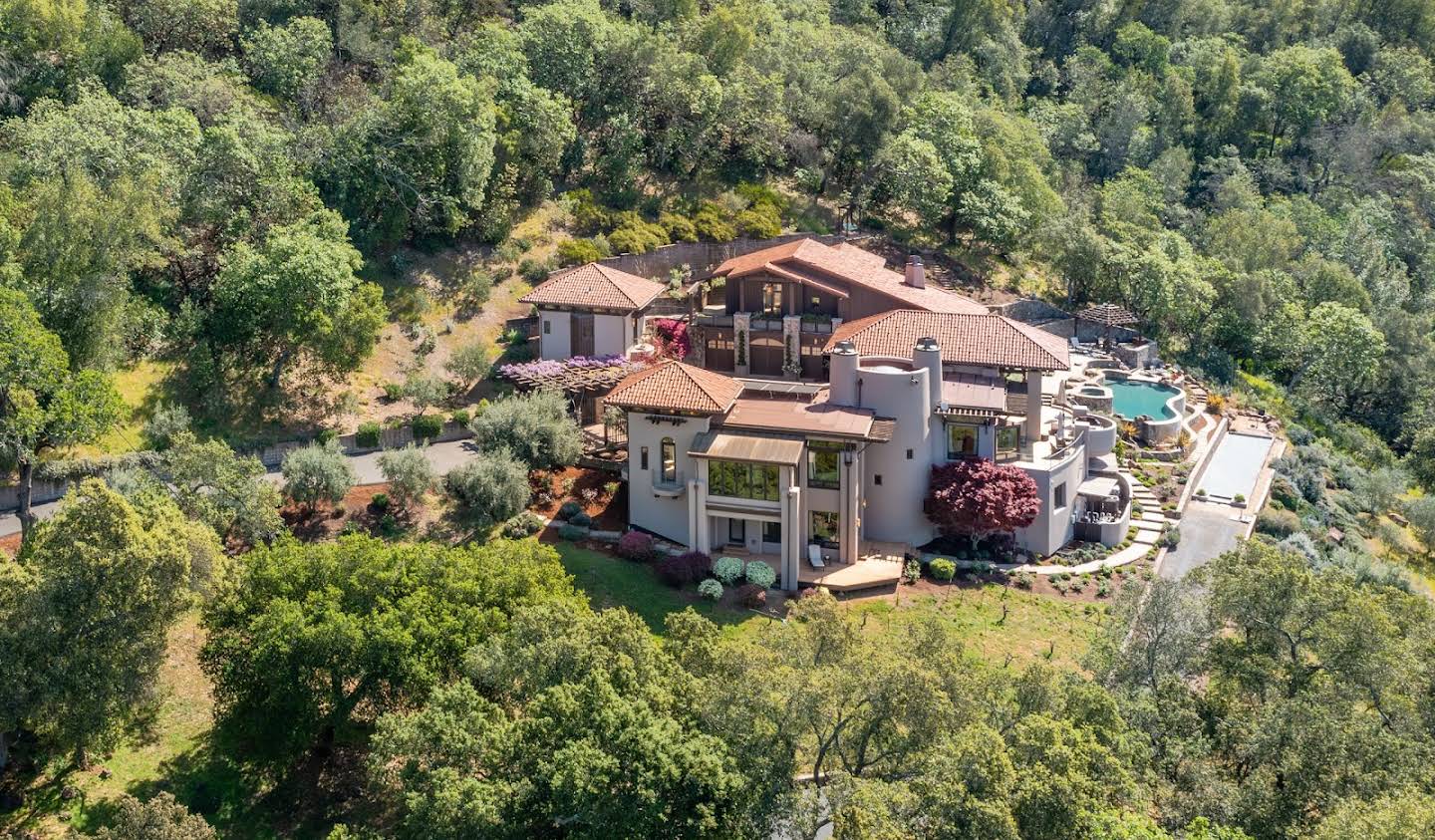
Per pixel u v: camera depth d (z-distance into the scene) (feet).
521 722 113.80
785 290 252.21
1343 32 547.08
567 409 212.84
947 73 430.20
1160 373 292.61
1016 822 103.71
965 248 349.61
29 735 131.75
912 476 198.29
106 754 129.80
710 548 190.19
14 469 175.73
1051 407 238.68
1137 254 332.60
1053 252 336.08
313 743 138.41
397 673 129.49
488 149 262.26
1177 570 204.54
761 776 110.93
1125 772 111.65
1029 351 214.07
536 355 245.45
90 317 184.34
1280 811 117.70
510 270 268.82
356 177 252.21
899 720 116.06
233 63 276.41
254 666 131.13
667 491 187.52
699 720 117.08
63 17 254.47
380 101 263.08
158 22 281.95
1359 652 132.36
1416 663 132.87
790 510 179.73
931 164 331.98
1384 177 468.34
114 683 120.16
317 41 290.97
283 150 243.60
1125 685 140.15
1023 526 193.77
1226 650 141.59
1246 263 363.97
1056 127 444.55
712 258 302.45
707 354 258.16
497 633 134.51
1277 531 227.61
